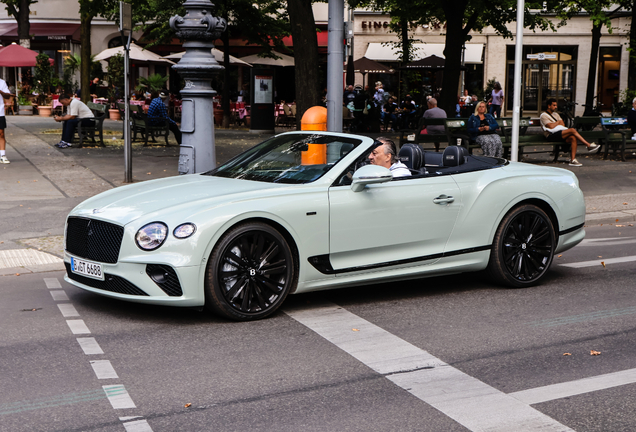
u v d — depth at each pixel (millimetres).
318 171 5848
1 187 11453
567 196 6805
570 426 3613
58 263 7242
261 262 5367
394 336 5082
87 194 10961
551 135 15727
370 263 5820
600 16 19953
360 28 35375
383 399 3941
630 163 15781
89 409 3768
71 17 36656
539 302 6066
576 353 4738
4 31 35938
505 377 4293
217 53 28438
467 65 35344
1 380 4176
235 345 4840
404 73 30672
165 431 3508
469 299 6156
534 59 34844
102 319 5418
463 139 15500
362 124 23375
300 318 5504
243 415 3711
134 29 30000
